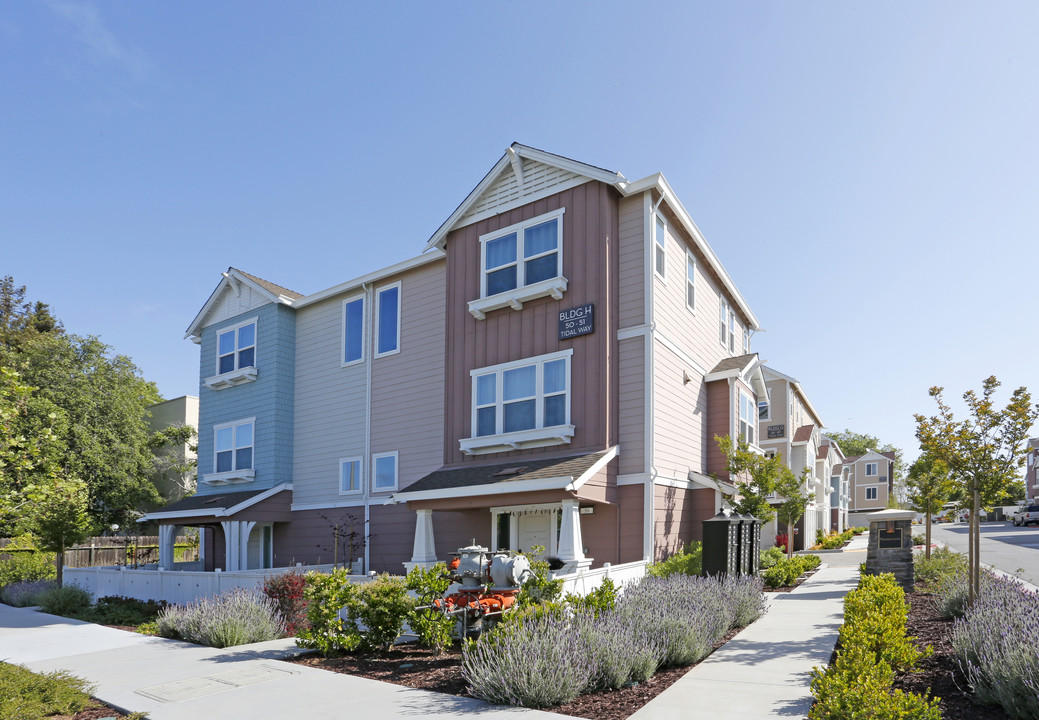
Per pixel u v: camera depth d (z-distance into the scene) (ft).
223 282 78.79
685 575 40.06
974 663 23.00
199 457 79.36
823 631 32.07
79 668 30.45
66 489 30.17
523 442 52.54
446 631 29.81
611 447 49.73
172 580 54.03
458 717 21.06
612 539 49.96
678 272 58.54
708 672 25.20
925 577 48.16
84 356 115.14
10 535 80.64
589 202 52.90
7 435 29.43
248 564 70.23
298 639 31.94
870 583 33.88
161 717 22.34
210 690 25.40
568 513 45.47
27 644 37.93
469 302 57.11
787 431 101.81
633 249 52.70
